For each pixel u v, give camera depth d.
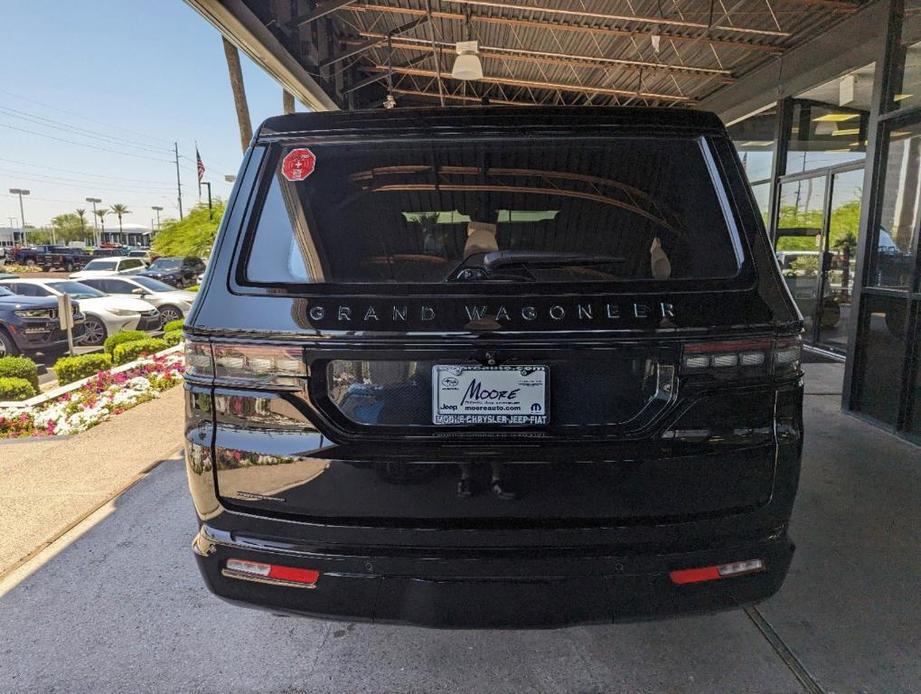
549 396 1.75
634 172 1.94
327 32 9.13
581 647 2.41
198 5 4.98
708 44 8.59
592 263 1.82
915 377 4.60
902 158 4.80
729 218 1.89
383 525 1.79
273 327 1.77
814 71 8.03
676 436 1.75
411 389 1.76
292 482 1.80
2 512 3.71
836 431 4.90
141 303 13.04
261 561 1.84
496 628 1.82
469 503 1.76
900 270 4.80
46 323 9.98
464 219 1.92
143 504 3.83
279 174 1.97
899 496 3.70
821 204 8.27
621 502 1.76
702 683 2.21
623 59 9.68
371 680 2.26
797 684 2.20
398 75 12.17
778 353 1.79
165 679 2.29
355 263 1.86
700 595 1.82
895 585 2.79
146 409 6.25
